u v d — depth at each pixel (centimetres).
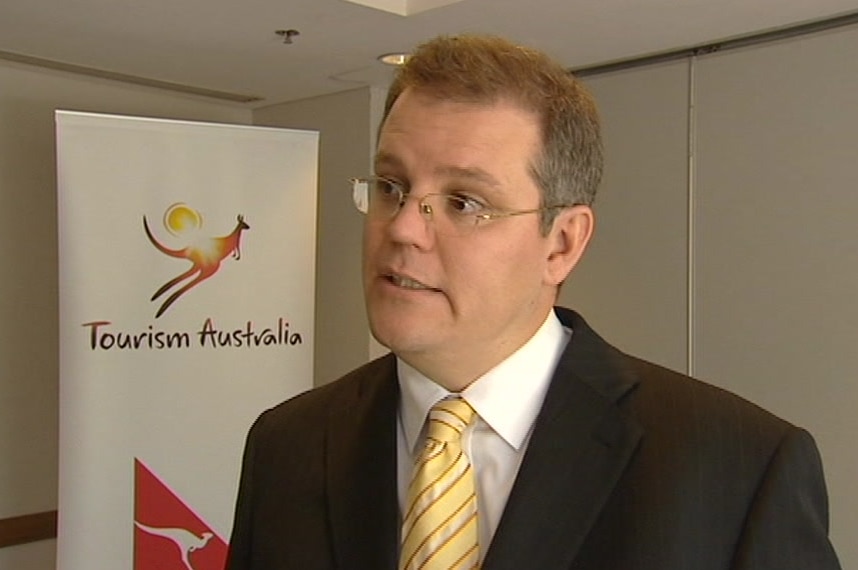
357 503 103
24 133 360
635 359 109
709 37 305
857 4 268
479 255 90
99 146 304
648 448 95
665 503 91
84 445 298
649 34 301
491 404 97
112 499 302
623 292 342
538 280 96
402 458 105
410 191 92
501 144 91
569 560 91
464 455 96
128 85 388
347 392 119
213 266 320
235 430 323
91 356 300
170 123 315
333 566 102
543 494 93
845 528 285
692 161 322
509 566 90
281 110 423
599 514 93
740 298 310
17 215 359
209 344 319
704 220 319
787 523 90
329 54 329
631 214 340
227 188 324
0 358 355
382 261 92
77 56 337
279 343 332
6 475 357
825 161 288
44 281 367
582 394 99
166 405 311
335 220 401
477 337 93
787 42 296
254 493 118
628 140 341
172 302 313
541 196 94
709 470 93
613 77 345
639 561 89
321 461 111
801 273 294
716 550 90
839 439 286
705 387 102
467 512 94
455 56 93
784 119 297
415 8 280
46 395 368
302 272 338
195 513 314
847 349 284
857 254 281
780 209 299
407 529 94
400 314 91
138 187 310
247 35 305
